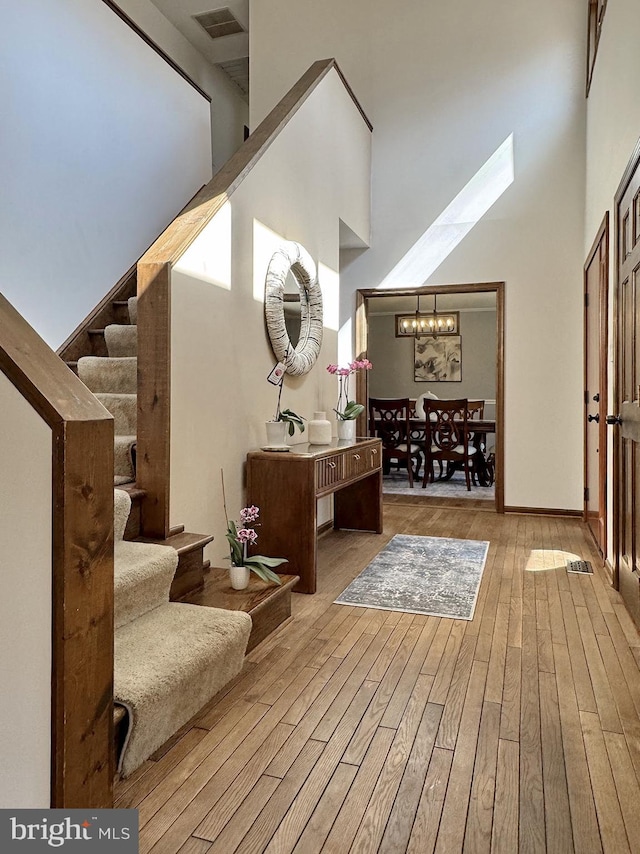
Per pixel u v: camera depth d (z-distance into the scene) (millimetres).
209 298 2812
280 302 3477
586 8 5035
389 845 1361
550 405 5156
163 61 4113
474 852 1343
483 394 9273
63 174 3277
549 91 5137
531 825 1427
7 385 1174
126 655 1829
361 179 5285
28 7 3021
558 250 5117
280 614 2678
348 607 2908
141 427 2494
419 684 2131
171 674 1735
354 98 5035
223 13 5871
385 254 5594
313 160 4117
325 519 4559
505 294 5262
